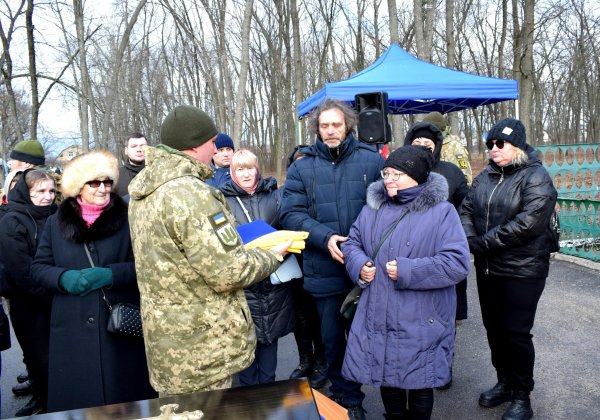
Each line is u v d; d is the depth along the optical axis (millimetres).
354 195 2736
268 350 2938
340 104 2730
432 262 2164
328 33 24250
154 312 1817
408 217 2299
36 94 12039
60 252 2324
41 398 3316
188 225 1723
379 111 3336
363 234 2436
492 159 2799
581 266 5996
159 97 25578
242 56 8312
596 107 29891
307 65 27656
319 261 2762
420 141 3270
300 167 2863
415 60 6590
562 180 8523
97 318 2252
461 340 4105
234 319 1880
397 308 2240
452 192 3316
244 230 2529
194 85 22297
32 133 12102
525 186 2646
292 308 2977
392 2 9617
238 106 8391
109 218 2355
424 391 2273
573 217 6414
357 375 2307
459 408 3018
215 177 3953
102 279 2240
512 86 6258
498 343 2984
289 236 2338
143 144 4254
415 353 2205
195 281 1787
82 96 10141
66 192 2322
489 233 2711
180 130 1867
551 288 5199
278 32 23672
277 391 1449
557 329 4086
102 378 2242
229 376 1907
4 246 2787
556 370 3385
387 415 2385
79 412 1376
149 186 1812
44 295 2846
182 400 1420
